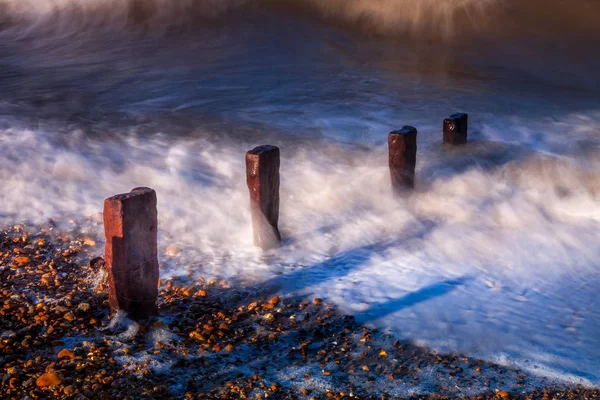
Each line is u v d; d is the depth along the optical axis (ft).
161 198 29.40
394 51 71.15
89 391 14.89
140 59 67.92
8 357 16.14
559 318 19.43
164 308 19.51
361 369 16.60
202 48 72.33
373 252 24.02
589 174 32.04
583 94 54.60
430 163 32.40
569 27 79.10
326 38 76.07
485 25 80.94
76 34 79.05
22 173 31.99
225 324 18.45
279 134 42.47
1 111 47.37
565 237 25.35
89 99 52.39
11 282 20.76
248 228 26.30
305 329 18.57
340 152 38.24
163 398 14.97
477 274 22.31
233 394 15.33
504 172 31.71
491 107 49.80
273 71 62.90
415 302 20.22
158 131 42.78
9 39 77.10
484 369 16.63
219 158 36.27
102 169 33.55
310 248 24.38
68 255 23.16
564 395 15.49
